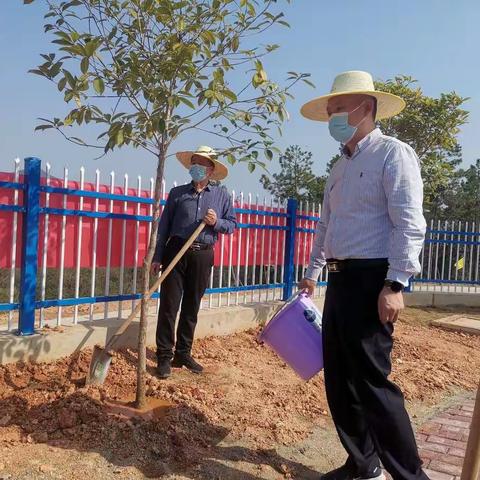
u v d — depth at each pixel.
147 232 5.68
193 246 4.82
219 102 3.66
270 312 7.08
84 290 6.93
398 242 2.86
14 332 4.69
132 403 3.99
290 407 4.51
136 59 3.44
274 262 7.49
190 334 5.00
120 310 5.50
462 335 8.04
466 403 5.07
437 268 10.84
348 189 3.08
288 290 7.66
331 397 3.26
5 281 6.40
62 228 4.91
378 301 2.94
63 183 4.87
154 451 3.44
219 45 3.81
